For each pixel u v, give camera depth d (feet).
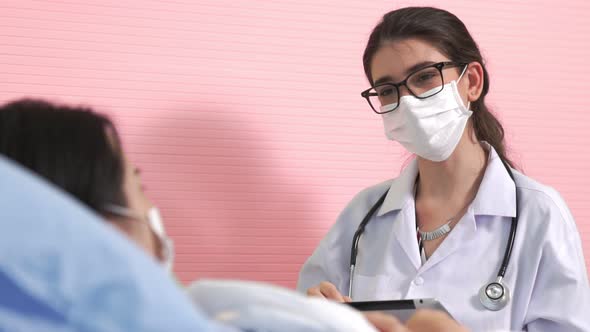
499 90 6.85
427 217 5.49
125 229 1.96
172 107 6.38
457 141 5.24
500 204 5.16
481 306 4.98
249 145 6.49
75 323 1.10
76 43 6.26
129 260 1.16
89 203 1.77
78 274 1.11
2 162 1.19
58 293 1.09
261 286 1.66
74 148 1.73
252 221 6.48
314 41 6.62
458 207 5.41
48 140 1.70
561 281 4.91
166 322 1.14
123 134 6.28
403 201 5.56
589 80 6.95
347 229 5.90
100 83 6.27
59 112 1.78
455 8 6.82
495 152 5.48
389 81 5.31
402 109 5.21
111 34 6.31
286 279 6.52
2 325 1.09
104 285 1.12
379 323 2.09
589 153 6.91
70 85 6.23
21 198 1.14
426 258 5.36
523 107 6.85
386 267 5.40
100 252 1.14
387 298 5.29
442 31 5.24
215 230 6.42
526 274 4.99
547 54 6.91
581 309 4.81
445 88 5.18
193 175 6.40
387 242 5.57
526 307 4.94
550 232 4.99
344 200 6.63
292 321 1.58
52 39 6.23
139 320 1.12
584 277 5.02
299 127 6.57
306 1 6.62
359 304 4.15
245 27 6.52
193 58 6.42
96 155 1.76
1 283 1.12
